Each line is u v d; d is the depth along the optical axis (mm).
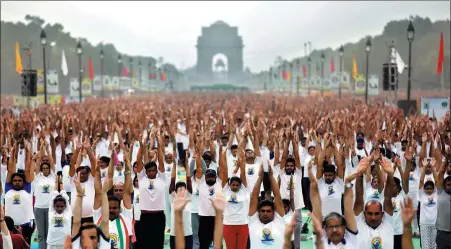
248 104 63781
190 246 15828
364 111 39000
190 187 15992
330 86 88500
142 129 29266
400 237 15039
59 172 18938
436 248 15039
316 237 9891
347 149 19703
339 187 15539
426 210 15812
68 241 9867
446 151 21703
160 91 165750
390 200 11438
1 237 12805
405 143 22938
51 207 15023
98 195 12938
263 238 12562
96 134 25453
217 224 9891
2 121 31531
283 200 14984
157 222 15711
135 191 16719
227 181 15352
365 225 11375
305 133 30938
